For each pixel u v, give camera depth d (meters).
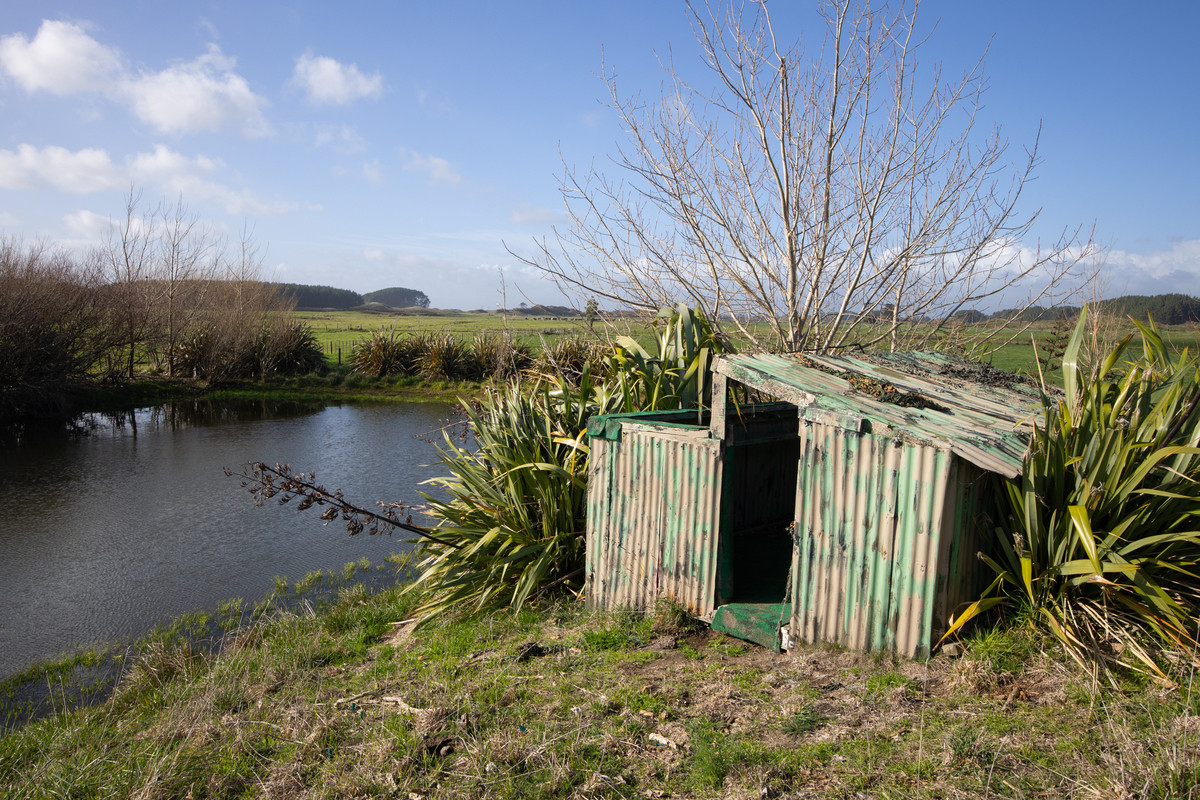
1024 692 3.49
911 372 5.53
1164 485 3.94
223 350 27.56
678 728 3.59
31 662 6.82
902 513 3.91
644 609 5.27
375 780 3.40
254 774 3.70
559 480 6.44
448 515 6.79
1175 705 3.25
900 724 3.38
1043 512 4.03
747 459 6.41
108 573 9.11
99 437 18.17
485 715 3.97
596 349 9.99
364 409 23.27
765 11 7.44
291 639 6.30
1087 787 2.74
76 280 23.38
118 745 4.47
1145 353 4.53
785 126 7.53
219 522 11.27
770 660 4.34
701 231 7.88
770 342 8.27
